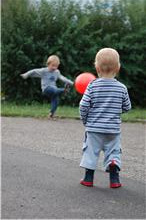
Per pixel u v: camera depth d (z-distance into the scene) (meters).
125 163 9.01
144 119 15.20
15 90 18.81
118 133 7.50
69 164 8.71
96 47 18.72
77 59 18.81
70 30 18.67
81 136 11.66
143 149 10.38
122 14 19.34
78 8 19.22
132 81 19.27
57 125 13.45
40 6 18.89
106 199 6.80
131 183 7.63
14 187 7.23
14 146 10.22
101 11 19.34
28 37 18.53
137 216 6.18
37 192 7.03
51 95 14.97
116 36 18.98
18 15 18.62
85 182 7.42
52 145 10.42
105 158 7.48
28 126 13.07
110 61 7.53
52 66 15.28
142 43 19.08
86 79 13.08
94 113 7.48
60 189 7.20
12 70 18.48
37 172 8.11
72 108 17.44
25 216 6.09
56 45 18.61
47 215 6.13
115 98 7.47
